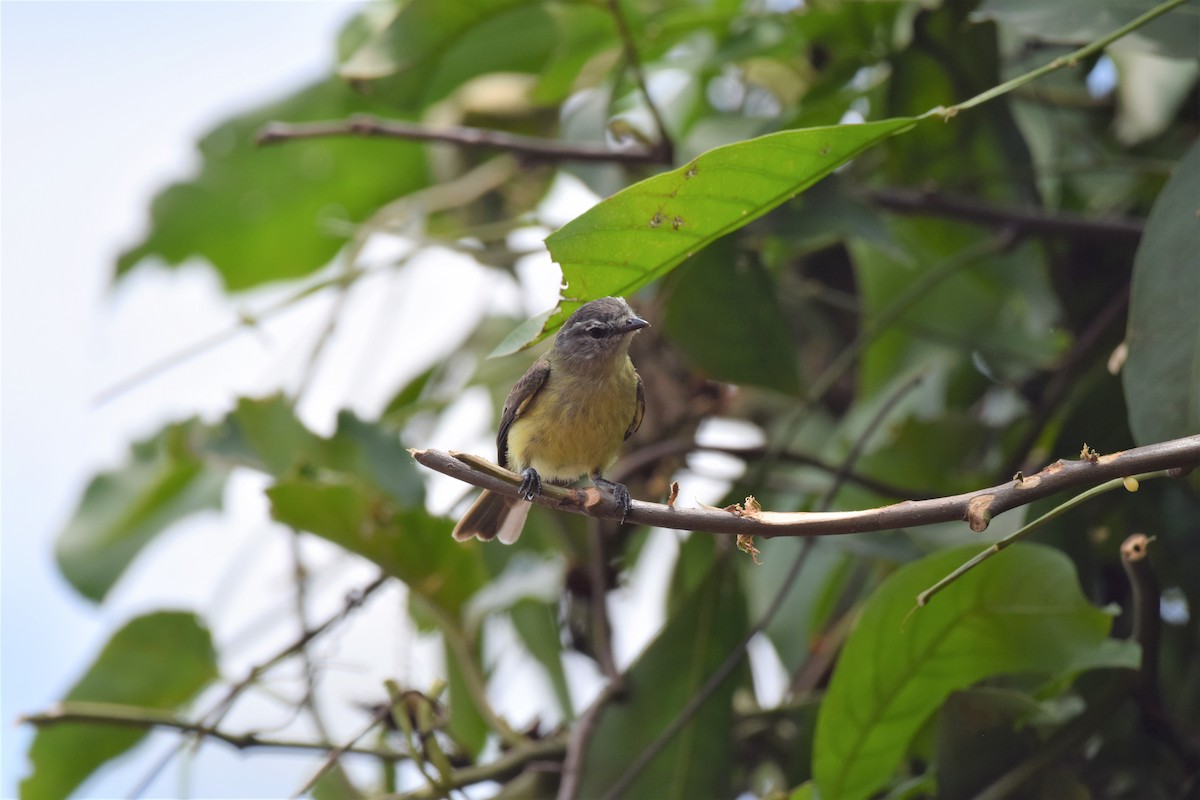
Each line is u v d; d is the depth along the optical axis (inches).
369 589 411.8
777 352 410.3
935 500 235.8
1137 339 269.9
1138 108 432.8
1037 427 390.6
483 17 434.9
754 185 256.5
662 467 465.1
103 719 390.3
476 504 417.4
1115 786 350.3
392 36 438.6
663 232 261.3
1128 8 312.7
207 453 441.7
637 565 503.8
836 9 425.7
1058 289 422.3
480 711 456.1
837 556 443.8
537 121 519.2
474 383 501.4
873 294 465.1
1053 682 328.5
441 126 519.2
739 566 442.9
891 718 327.3
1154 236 274.5
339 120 589.0
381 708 399.9
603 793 378.3
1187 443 225.0
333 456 434.3
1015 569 309.3
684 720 370.3
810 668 419.8
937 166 429.7
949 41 411.2
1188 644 371.9
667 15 466.9
